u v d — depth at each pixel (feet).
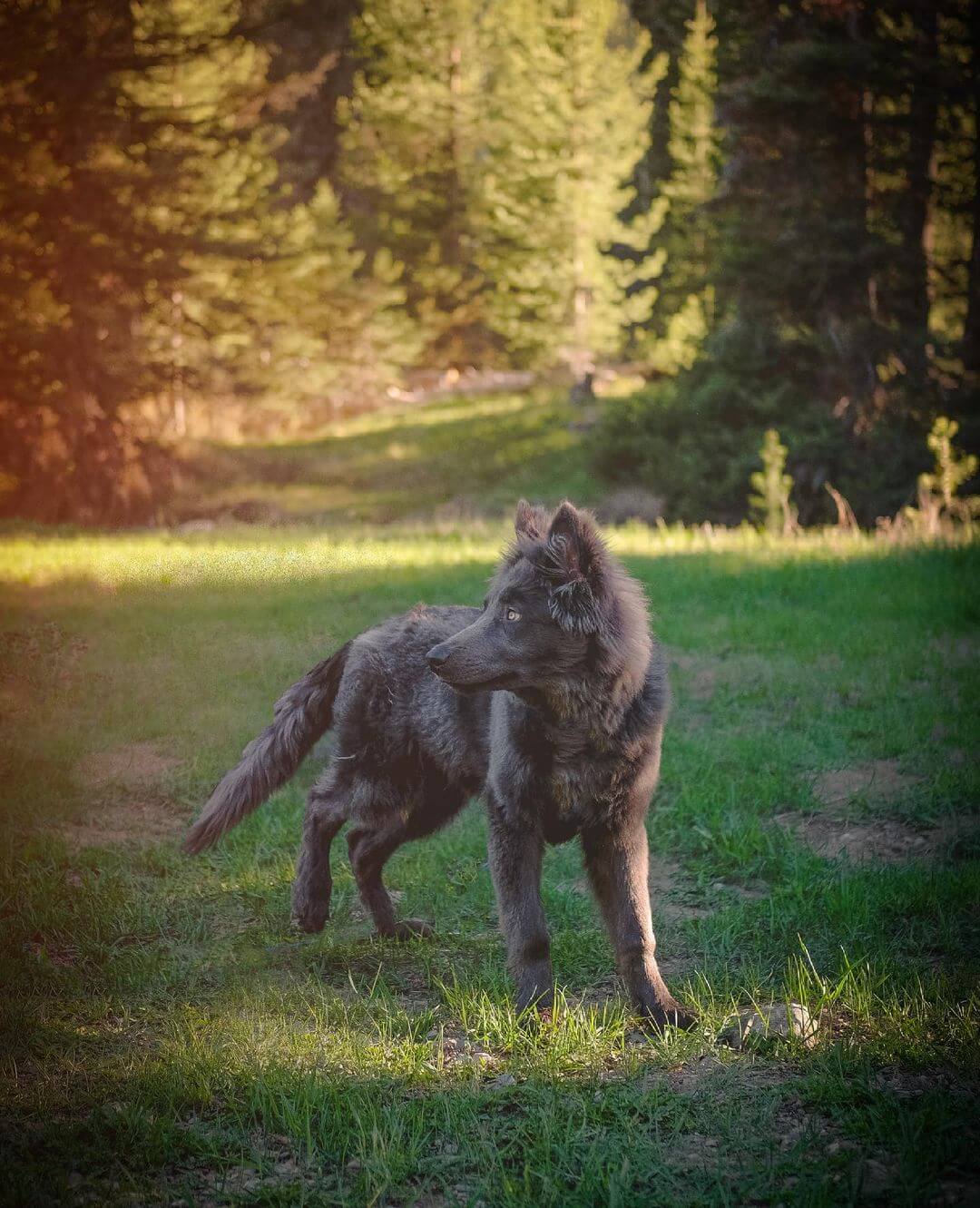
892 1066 14.69
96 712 27.76
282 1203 12.20
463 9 187.01
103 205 99.55
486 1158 12.94
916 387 96.43
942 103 94.79
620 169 159.33
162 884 21.89
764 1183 12.38
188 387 115.14
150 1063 15.05
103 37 88.17
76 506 100.17
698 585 47.60
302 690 20.94
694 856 23.59
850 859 22.74
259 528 68.85
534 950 16.53
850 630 39.55
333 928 20.62
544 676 16.14
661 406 110.42
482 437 146.92
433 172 194.59
